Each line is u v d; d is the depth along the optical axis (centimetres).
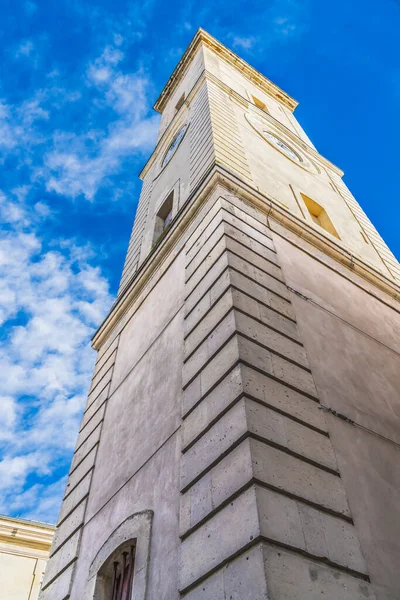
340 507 569
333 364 810
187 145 1650
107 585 717
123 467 845
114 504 804
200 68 2248
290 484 543
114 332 1318
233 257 852
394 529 602
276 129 1961
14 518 2114
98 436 1034
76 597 758
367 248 1532
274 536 477
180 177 1559
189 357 779
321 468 598
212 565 505
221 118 1593
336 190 1853
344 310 1005
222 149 1377
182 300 939
